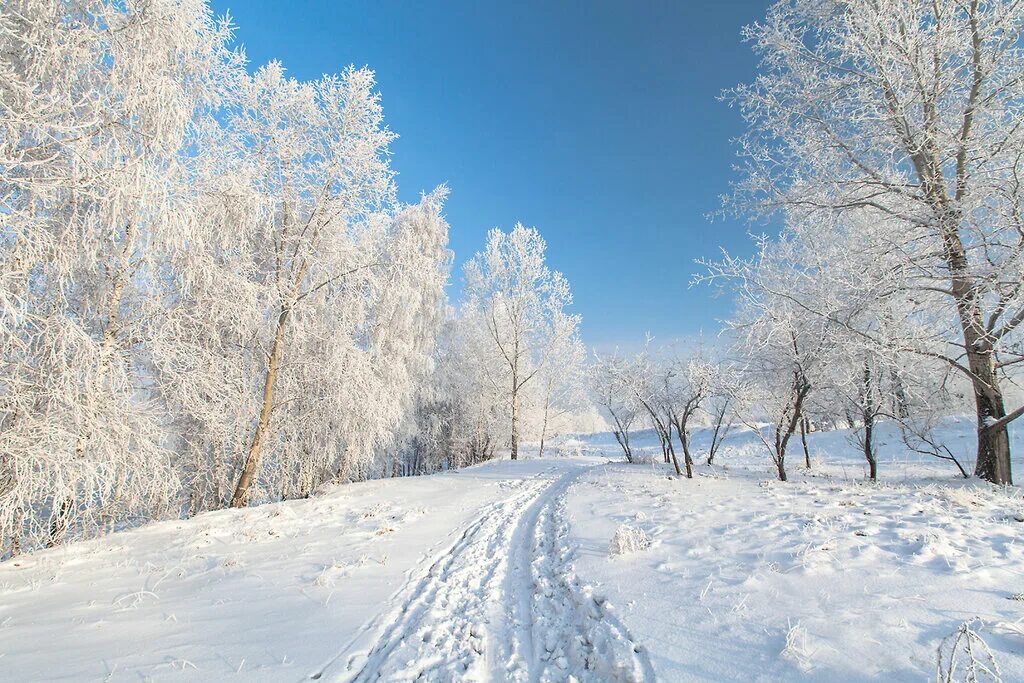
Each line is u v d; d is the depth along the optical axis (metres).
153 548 7.18
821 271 9.59
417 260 13.96
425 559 6.18
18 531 6.82
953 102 9.23
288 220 11.74
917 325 9.29
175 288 9.09
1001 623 2.95
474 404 25.17
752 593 4.02
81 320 7.96
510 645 3.96
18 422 6.23
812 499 7.39
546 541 7.09
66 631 4.13
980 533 4.73
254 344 11.77
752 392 11.61
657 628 3.69
